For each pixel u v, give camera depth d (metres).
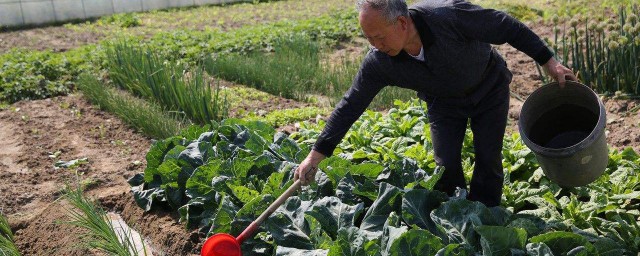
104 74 10.49
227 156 5.57
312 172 4.39
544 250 3.71
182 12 17.16
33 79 10.06
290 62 10.02
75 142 7.68
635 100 7.34
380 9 3.71
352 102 4.32
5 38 14.49
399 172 4.79
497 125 4.45
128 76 9.34
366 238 3.91
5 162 7.20
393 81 4.28
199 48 11.75
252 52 11.60
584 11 11.45
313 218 4.28
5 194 6.32
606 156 4.27
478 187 4.70
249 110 8.49
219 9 17.55
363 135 6.11
